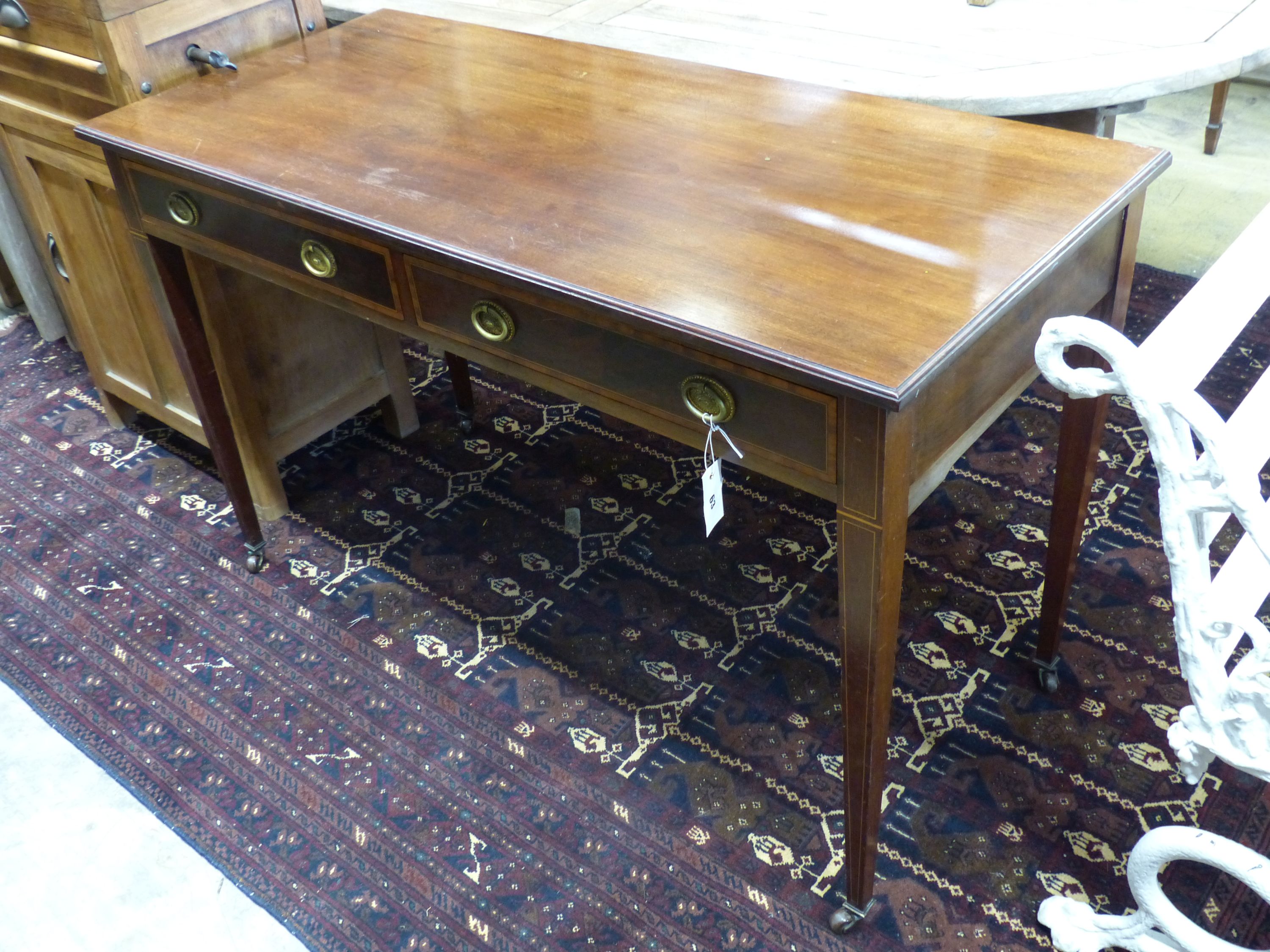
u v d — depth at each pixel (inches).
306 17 87.4
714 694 80.7
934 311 49.2
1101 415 64.4
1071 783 72.4
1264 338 108.2
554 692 81.7
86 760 79.6
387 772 76.8
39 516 101.1
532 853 71.1
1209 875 66.2
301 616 89.4
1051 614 74.5
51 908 70.3
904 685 79.8
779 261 53.7
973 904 66.3
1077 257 56.3
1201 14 80.4
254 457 94.2
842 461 49.1
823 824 71.6
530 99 73.5
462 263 56.7
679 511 97.1
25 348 124.7
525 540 95.3
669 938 65.9
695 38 85.0
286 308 92.0
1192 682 49.2
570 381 58.5
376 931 67.4
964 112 66.4
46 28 80.8
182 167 68.4
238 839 73.3
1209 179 137.3
